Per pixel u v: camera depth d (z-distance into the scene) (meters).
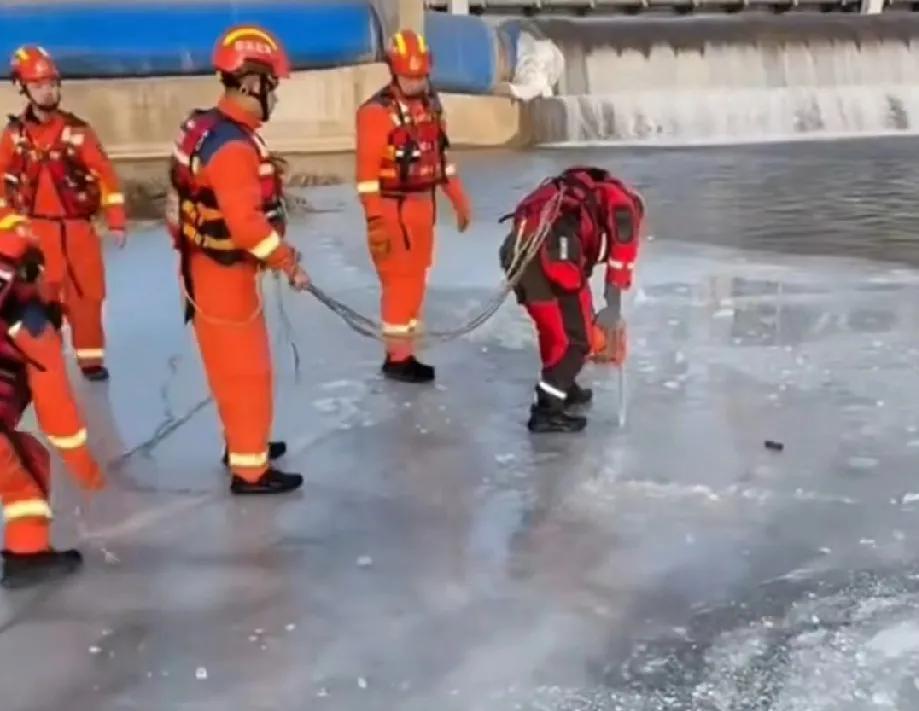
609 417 5.90
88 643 3.75
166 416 6.06
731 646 3.67
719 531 4.54
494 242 11.27
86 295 6.58
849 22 24.97
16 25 17.50
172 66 18.30
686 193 14.84
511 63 22.06
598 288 9.09
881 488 4.96
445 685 3.48
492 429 5.79
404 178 6.38
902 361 6.86
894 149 20.55
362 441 5.63
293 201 14.32
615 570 4.21
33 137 6.46
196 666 3.60
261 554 4.40
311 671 3.57
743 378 6.54
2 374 4.06
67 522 4.71
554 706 3.36
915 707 3.33
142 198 14.73
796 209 13.35
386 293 6.56
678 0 27.28
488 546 4.44
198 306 4.86
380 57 19.50
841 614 3.87
